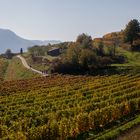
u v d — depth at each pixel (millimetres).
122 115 57500
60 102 65500
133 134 45344
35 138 40031
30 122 47344
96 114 50406
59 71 156250
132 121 52094
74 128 46625
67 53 165000
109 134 44594
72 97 72500
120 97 66625
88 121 48938
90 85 94375
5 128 44594
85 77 122875
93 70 153375
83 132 48188
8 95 83062
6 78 167000
